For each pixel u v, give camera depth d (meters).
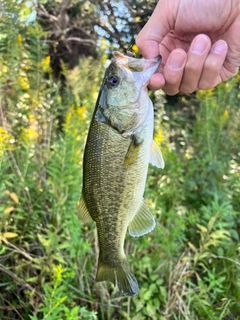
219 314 0.39
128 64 0.23
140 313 0.37
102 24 0.82
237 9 0.27
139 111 0.23
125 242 0.43
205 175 0.55
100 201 0.24
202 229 0.41
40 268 0.35
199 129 0.63
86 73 0.59
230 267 0.42
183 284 0.40
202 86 0.25
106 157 0.24
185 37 0.28
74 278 0.38
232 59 0.28
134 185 0.24
